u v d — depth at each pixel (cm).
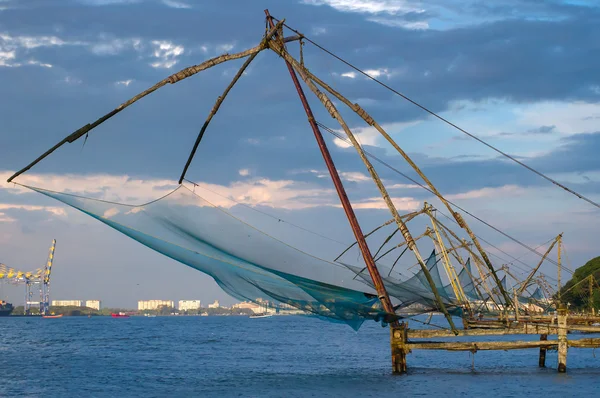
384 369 3484
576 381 2734
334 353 4919
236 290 2094
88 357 4656
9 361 4294
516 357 4144
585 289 9344
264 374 3319
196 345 6166
